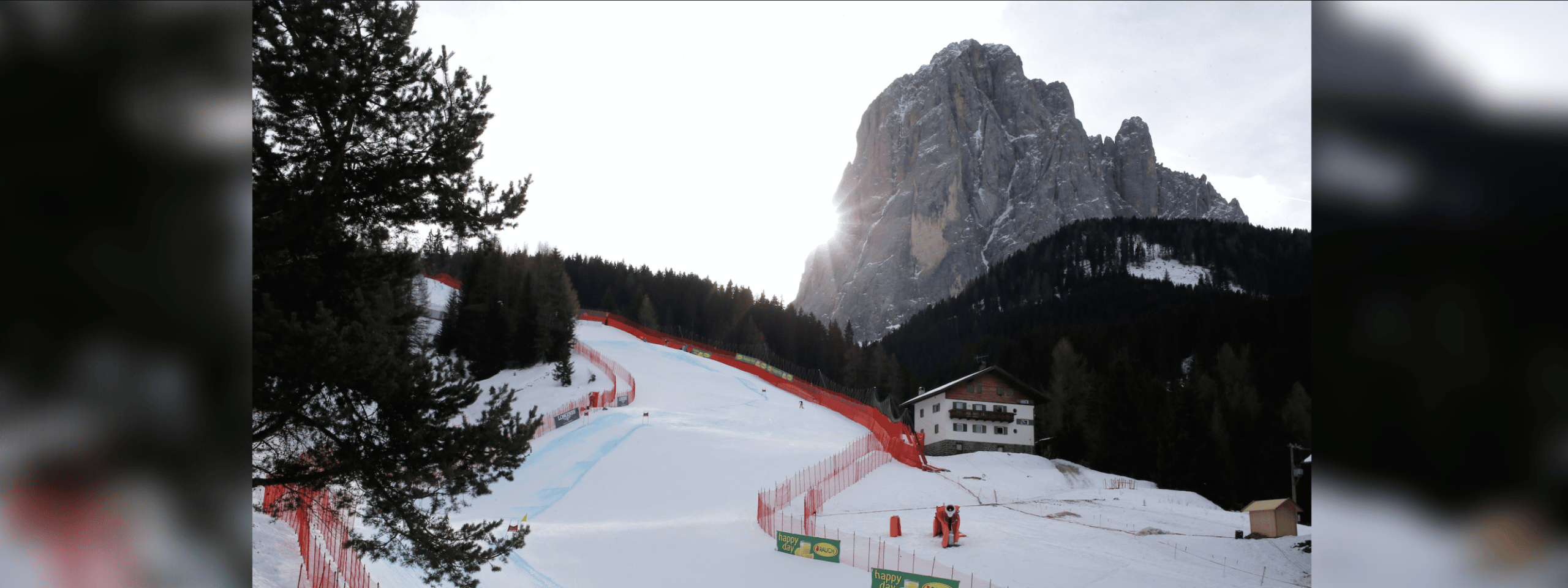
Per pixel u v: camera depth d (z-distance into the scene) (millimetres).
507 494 42125
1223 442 73062
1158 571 29078
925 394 71312
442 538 14914
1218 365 108688
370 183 15367
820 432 64562
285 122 14555
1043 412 96250
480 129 16469
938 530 34406
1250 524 36156
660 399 76938
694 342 148875
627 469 47781
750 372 101250
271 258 14188
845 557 30422
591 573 26828
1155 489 63000
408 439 13859
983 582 27266
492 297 94750
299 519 20047
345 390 13617
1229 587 27281
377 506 14617
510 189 16891
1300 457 58875
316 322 13250
